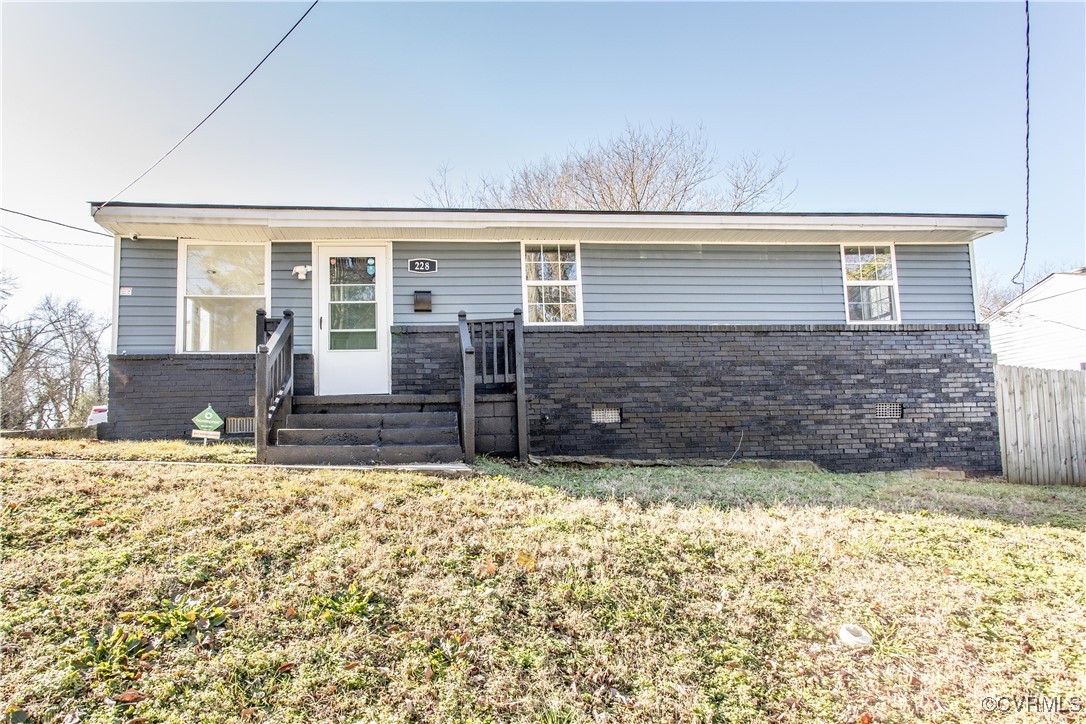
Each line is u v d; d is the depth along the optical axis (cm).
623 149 2291
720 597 329
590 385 753
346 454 561
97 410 1631
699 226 777
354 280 786
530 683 255
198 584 305
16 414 2373
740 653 284
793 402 784
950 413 812
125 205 679
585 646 281
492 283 809
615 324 787
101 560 318
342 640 269
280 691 238
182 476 473
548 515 427
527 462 637
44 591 286
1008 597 349
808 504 523
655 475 629
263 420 553
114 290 744
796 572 362
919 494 600
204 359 744
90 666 240
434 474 525
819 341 798
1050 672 279
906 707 254
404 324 782
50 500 395
